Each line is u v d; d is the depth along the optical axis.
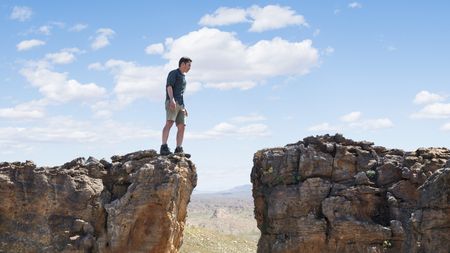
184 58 28.41
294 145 34.00
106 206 27.78
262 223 33.66
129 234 27.41
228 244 58.22
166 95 28.44
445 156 31.64
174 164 27.72
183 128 28.83
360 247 30.44
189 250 50.50
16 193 27.56
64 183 28.17
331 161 32.38
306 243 31.03
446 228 19.95
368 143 33.28
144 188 27.30
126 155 29.97
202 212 179.62
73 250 27.19
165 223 27.25
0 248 26.95
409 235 21.25
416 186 31.06
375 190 31.38
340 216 31.00
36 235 27.30
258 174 34.06
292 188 32.19
